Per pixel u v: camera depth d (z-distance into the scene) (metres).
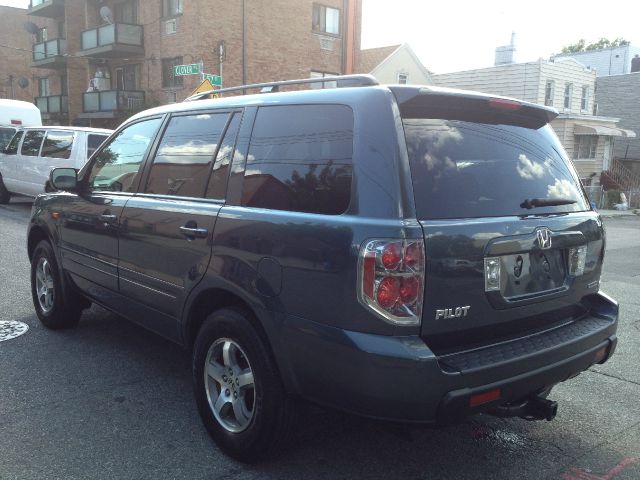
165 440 3.45
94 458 3.23
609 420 3.97
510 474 3.23
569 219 3.26
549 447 3.56
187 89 24.45
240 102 3.51
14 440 3.39
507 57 30.33
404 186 2.62
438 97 2.88
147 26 26.53
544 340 3.01
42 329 5.38
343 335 2.60
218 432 3.31
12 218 12.77
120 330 5.41
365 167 2.70
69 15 32.75
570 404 4.23
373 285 2.53
